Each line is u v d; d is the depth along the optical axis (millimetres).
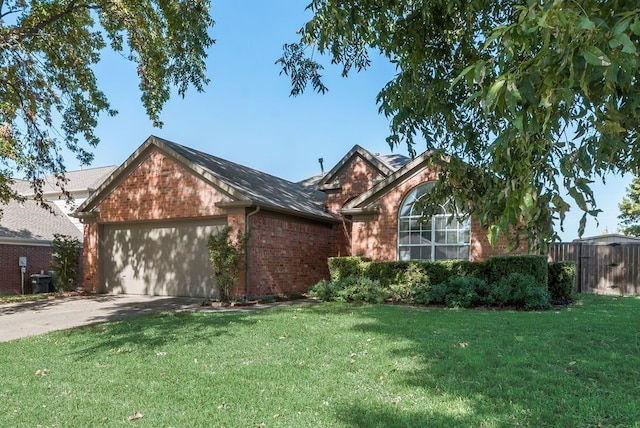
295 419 3721
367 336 6820
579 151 1618
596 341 6180
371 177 17250
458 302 10508
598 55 1271
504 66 1689
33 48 12695
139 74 13039
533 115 1590
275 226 14094
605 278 15422
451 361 5234
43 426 3744
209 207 13375
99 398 4371
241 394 4348
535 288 10227
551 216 1697
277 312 9766
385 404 3973
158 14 12703
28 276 18594
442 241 13422
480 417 3627
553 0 1377
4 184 13852
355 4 3426
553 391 4195
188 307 11539
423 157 13438
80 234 21891
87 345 6785
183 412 3951
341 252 17344
